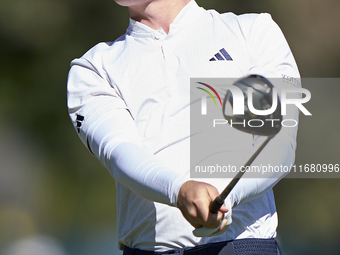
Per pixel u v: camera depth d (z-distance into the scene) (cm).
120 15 4784
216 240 961
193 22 1040
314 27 4694
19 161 5006
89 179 4903
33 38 4859
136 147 941
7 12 4803
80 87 1047
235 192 887
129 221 1030
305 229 4484
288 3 4666
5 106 4953
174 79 1009
